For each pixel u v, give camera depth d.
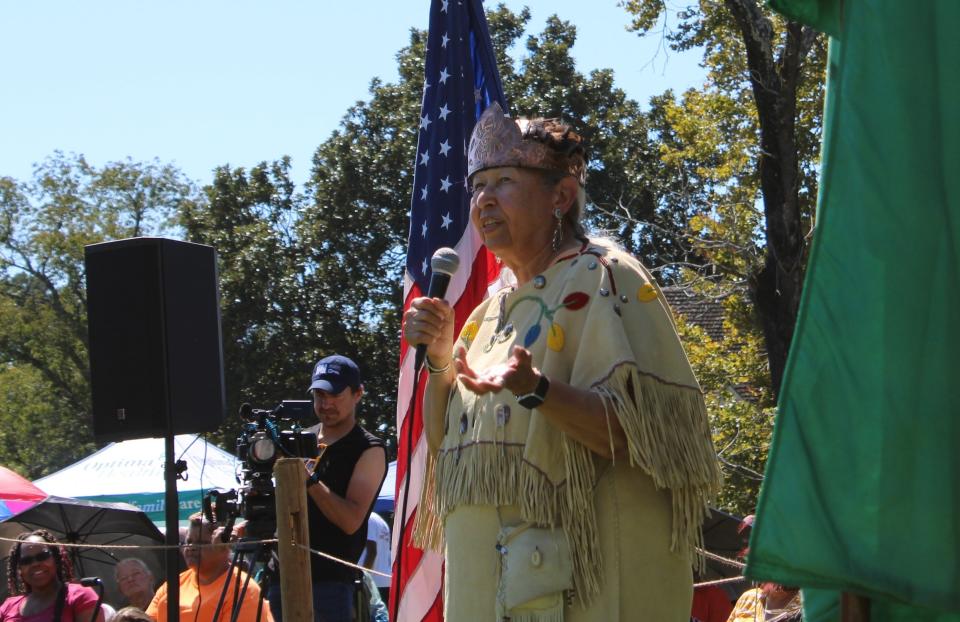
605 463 2.91
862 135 2.15
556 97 28.69
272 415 5.43
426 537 3.38
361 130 29.11
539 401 2.69
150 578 7.22
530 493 2.87
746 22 13.79
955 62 2.12
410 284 5.22
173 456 5.48
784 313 13.82
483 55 5.37
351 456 5.47
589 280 3.01
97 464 13.38
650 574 2.89
